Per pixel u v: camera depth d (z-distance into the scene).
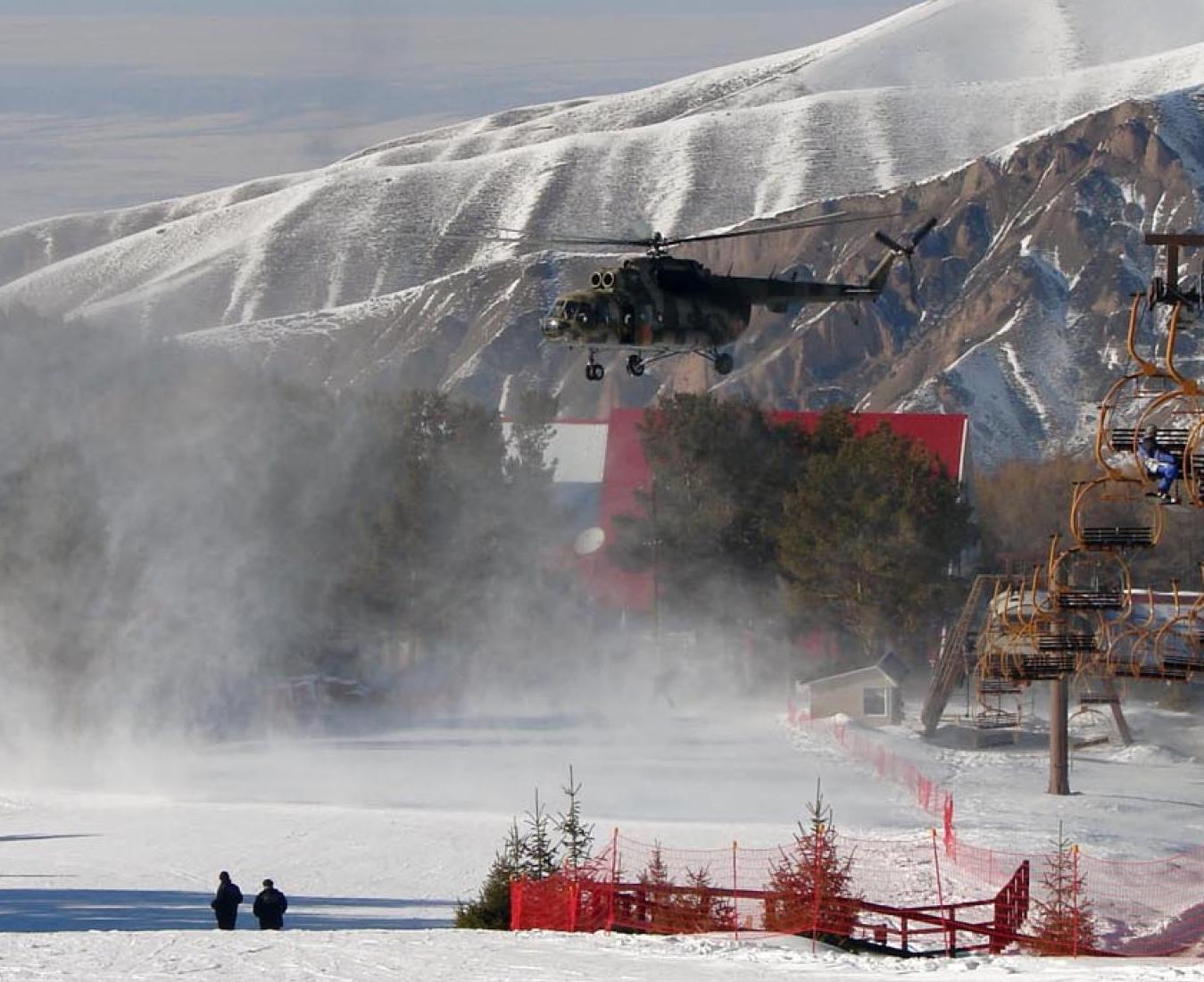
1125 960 103.56
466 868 177.88
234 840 195.75
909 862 174.50
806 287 189.25
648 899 126.75
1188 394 135.75
